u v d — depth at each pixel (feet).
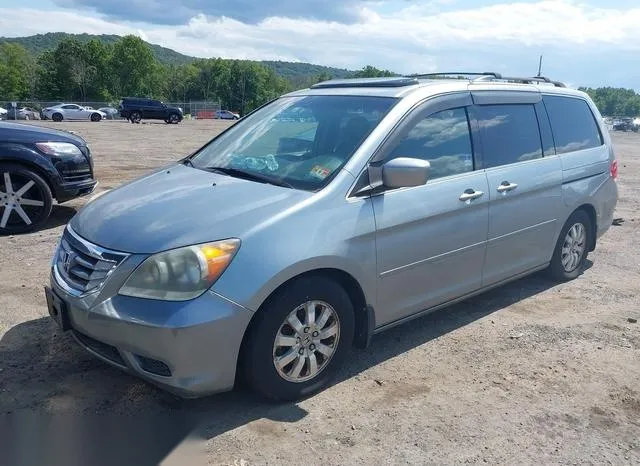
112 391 12.09
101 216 12.17
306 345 11.82
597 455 10.64
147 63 390.42
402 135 13.56
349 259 12.05
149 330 10.27
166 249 10.58
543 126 17.83
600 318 16.90
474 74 17.42
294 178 12.83
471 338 15.28
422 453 10.50
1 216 23.90
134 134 96.22
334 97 15.19
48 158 24.45
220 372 10.69
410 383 12.91
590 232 20.17
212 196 12.22
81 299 11.00
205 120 205.26
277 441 10.68
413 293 13.83
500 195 15.58
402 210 13.07
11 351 13.62
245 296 10.64
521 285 19.45
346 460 10.23
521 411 11.95
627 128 186.91
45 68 366.63
